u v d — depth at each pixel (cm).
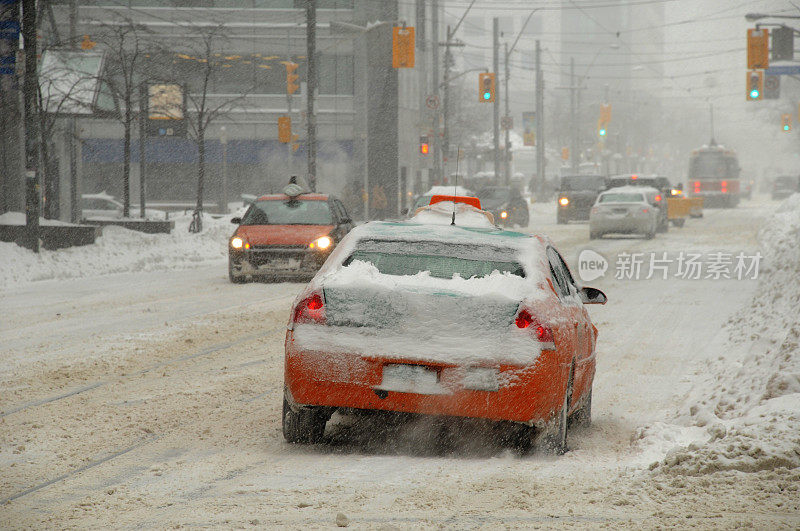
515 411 1584
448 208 2955
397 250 1759
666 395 2372
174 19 14438
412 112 16712
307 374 1623
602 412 2198
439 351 1588
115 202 13338
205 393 2298
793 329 2184
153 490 1452
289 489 1445
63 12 13225
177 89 9962
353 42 15088
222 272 5878
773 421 1587
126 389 2339
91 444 1777
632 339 3291
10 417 2016
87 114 8144
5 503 1384
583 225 11725
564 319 1683
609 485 1437
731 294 4547
